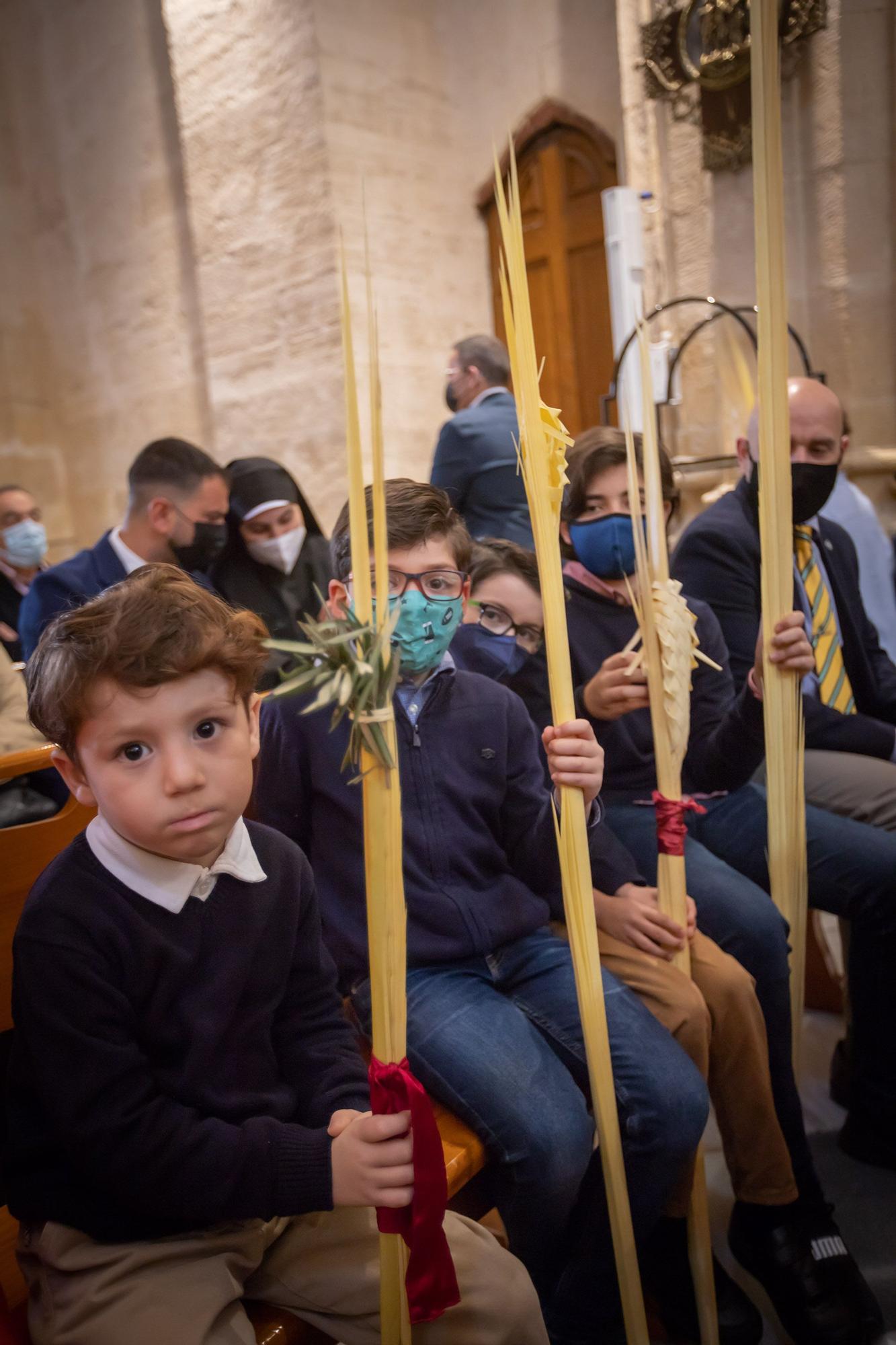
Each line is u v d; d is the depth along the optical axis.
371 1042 1.12
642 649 1.27
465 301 4.31
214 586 2.34
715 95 2.85
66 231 5.38
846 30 2.71
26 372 5.59
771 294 1.11
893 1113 1.50
